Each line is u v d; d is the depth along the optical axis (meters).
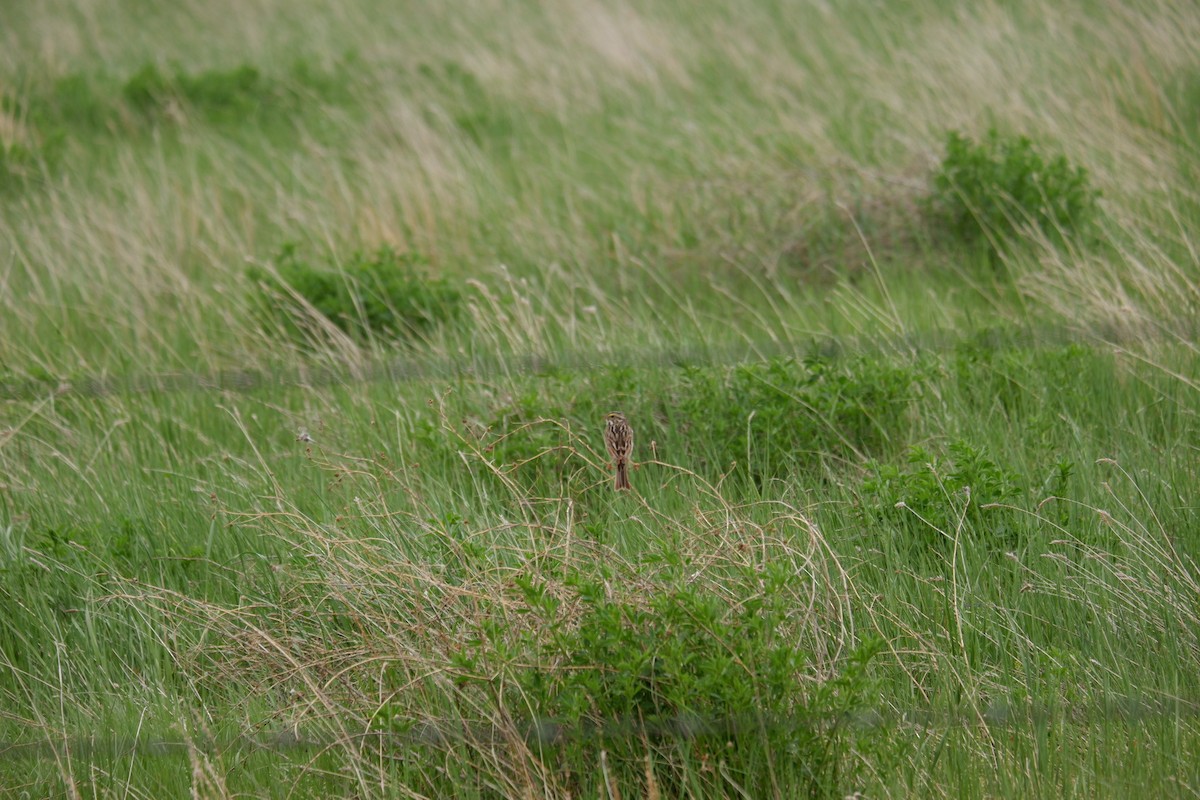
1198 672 17.25
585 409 24.36
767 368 24.73
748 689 14.63
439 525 18.67
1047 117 37.34
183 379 25.88
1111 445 23.23
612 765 15.27
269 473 21.92
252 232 36.56
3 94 49.09
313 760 16.11
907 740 15.91
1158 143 36.47
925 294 30.11
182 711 17.72
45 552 20.73
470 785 15.39
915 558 20.03
